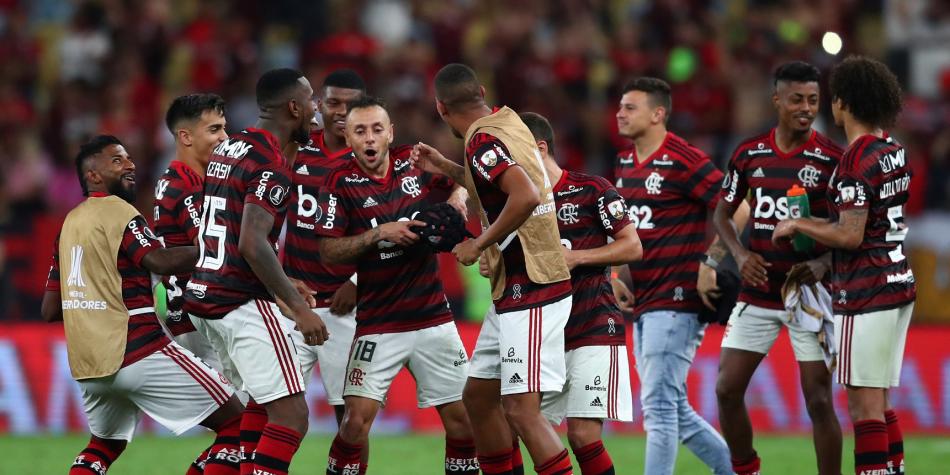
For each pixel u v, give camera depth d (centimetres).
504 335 2209
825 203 2600
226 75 5950
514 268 2205
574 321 2309
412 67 5844
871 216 2352
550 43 6153
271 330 2270
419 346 2475
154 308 2352
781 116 2602
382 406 2492
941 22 6056
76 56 6147
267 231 2206
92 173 2370
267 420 2408
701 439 2680
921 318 4288
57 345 4069
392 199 2495
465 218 2536
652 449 2602
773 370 4028
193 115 2517
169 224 2491
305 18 6369
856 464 2383
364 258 2441
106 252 2294
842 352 2392
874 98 2359
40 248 4291
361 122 2430
